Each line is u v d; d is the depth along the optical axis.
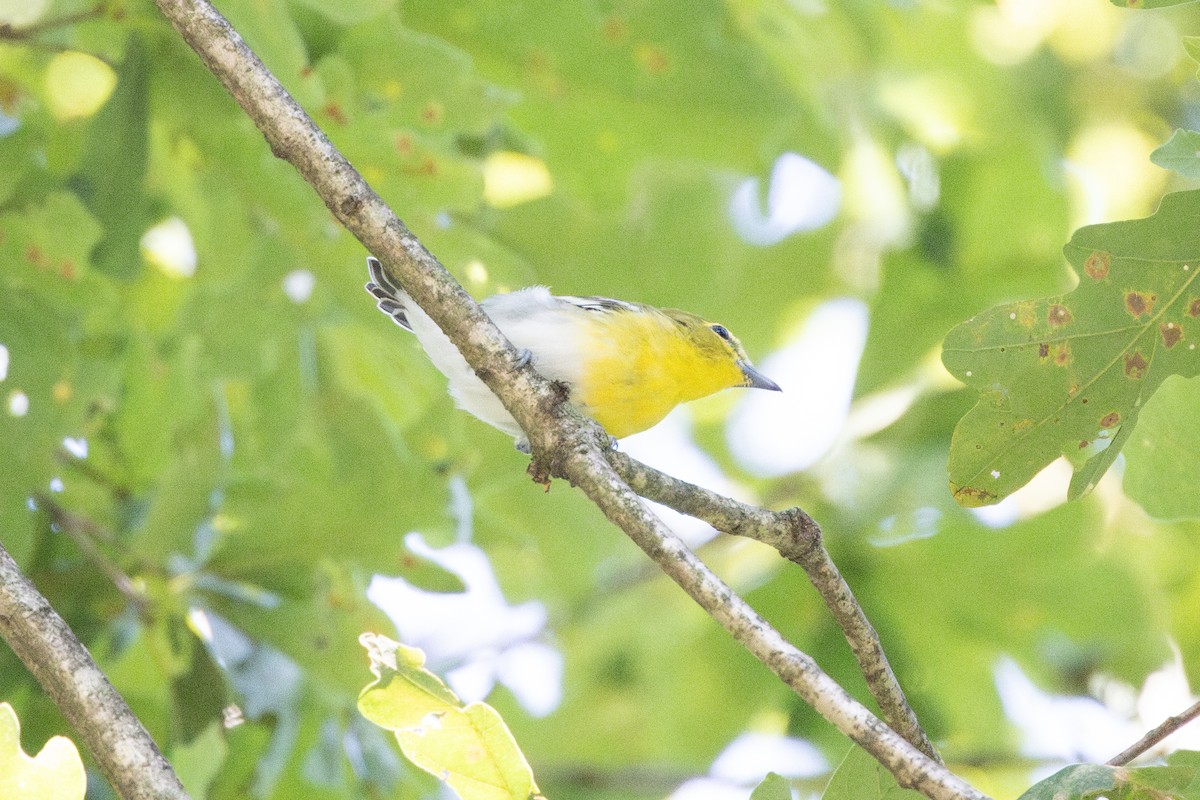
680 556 6.11
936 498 14.08
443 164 10.52
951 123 16.34
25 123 10.94
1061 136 16.53
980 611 14.10
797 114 13.86
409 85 10.36
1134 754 6.25
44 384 10.16
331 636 10.22
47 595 10.09
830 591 7.05
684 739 15.90
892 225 17.00
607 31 12.79
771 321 17.47
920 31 15.82
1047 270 16.92
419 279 6.93
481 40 12.73
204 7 7.15
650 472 6.94
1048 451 7.12
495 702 17.22
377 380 13.02
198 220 11.41
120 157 9.91
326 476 11.67
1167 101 16.52
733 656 15.79
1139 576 14.16
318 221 10.92
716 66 13.01
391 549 10.46
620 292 15.82
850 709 5.62
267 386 11.52
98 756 5.98
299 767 11.38
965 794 5.38
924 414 14.68
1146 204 16.67
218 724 10.02
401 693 5.96
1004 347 7.13
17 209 9.88
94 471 11.45
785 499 14.73
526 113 13.27
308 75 10.02
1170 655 14.73
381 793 11.57
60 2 9.91
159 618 9.98
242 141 10.41
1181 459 8.21
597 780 16.11
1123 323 7.08
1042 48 16.47
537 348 10.77
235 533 10.20
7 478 9.99
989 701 14.38
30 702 10.04
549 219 15.02
